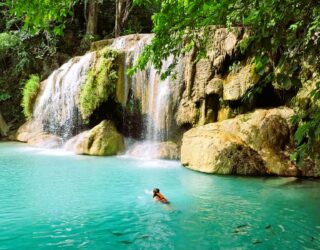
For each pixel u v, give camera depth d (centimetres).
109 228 552
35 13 428
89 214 617
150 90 1331
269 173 924
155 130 1313
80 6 2270
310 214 624
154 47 499
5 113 1938
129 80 1382
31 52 2052
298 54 304
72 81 1514
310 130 259
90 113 1401
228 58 1125
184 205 673
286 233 537
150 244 494
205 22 456
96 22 2139
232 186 817
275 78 312
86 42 2036
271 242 504
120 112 1407
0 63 2084
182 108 1233
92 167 1034
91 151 1252
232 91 1086
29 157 1203
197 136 1041
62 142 1481
